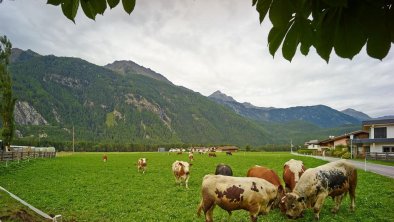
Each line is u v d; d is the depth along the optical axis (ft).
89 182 84.07
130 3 5.14
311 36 5.14
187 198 60.49
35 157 184.34
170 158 229.45
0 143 180.86
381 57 4.73
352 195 45.14
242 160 192.54
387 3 4.70
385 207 47.62
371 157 168.96
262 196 35.94
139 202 56.70
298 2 4.92
